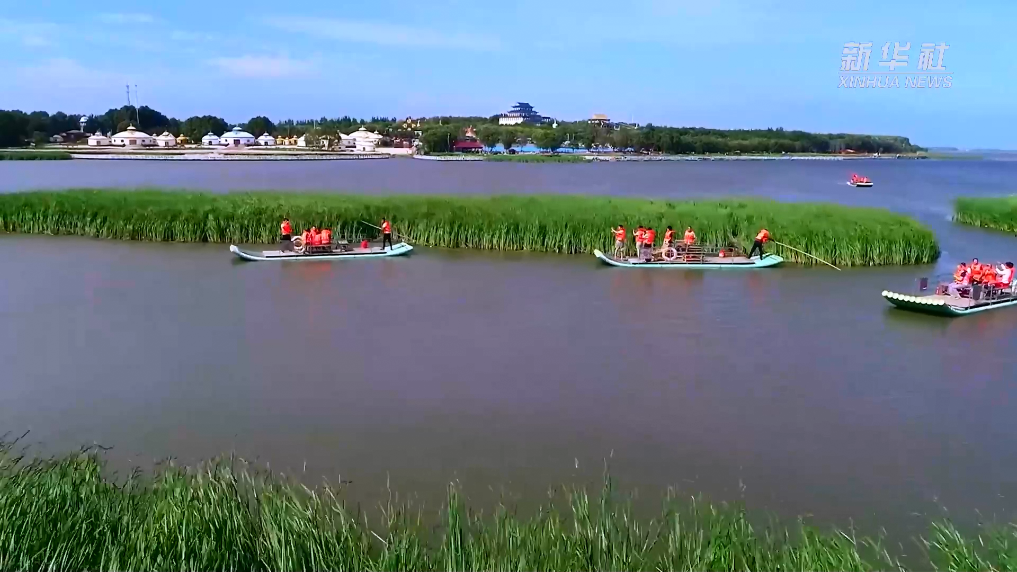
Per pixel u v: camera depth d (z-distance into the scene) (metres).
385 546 13.57
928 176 184.12
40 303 36.12
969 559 13.65
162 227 56.03
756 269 47.22
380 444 20.84
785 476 19.33
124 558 12.05
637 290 40.72
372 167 179.00
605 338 31.39
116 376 25.98
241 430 21.67
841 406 24.14
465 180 130.88
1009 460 20.44
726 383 26.16
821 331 32.81
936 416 23.45
